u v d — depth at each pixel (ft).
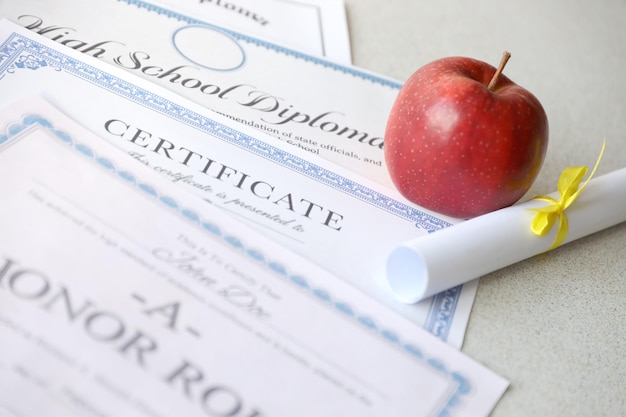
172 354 1.51
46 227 1.66
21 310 1.50
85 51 2.21
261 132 2.11
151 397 1.44
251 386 1.51
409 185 1.96
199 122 2.08
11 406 1.37
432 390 1.61
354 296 1.75
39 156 1.81
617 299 1.97
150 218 1.76
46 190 1.73
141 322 1.55
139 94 2.10
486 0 2.98
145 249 1.69
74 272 1.59
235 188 1.94
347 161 2.15
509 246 1.85
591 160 2.39
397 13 2.79
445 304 1.82
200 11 2.53
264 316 1.64
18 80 2.02
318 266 1.79
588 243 2.11
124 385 1.45
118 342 1.50
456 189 1.89
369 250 1.89
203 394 1.47
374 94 2.40
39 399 1.39
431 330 1.75
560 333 1.84
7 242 1.61
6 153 1.79
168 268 1.66
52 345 1.47
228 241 1.77
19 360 1.43
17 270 1.56
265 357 1.56
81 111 2.00
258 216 1.88
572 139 2.46
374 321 1.70
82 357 1.46
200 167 1.96
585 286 1.98
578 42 2.89
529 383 1.70
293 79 2.36
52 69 2.08
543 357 1.77
